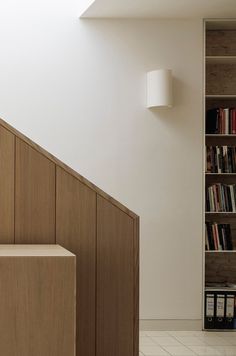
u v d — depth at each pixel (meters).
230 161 5.26
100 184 5.21
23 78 5.14
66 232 2.16
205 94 5.41
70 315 1.86
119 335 2.17
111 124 5.22
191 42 5.27
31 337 1.84
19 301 1.84
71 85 5.18
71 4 5.19
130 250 2.19
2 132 2.13
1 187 2.13
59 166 2.17
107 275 2.18
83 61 5.20
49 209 2.16
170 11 5.02
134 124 5.23
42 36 5.16
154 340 4.80
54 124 5.17
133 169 5.23
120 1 4.72
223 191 5.26
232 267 5.55
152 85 5.13
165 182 5.25
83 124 5.20
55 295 1.85
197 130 5.27
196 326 5.22
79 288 2.16
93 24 5.21
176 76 5.27
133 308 2.18
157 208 5.25
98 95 5.21
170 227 5.25
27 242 2.15
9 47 5.13
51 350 1.85
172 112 5.25
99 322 2.17
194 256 5.25
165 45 5.26
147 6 4.87
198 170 5.27
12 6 5.14
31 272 1.84
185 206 5.25
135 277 2.19
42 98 5.16
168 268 5.23
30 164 2.15
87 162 5.19
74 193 2.17
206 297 5.19
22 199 2.14
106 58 5.22
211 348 4.52
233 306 5.19
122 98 5.23
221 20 5.23
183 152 5.26
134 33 5.25
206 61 5.41
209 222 5.28
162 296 5.23
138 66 5.24
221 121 5.29
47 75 5.16
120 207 2.19
